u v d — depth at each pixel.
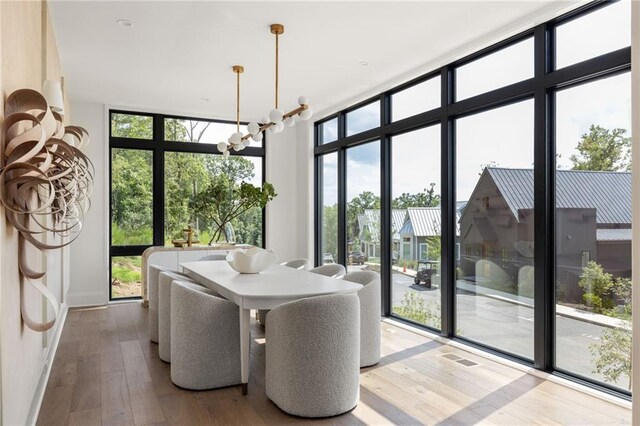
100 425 2.53
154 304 4.20
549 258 3.36
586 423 2.56
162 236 6.45
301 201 7.07
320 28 3.66
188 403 2.83
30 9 2.39
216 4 3.27
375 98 5.50
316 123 6.88
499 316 3.83
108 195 6.09
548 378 3.22
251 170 7.11
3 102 1.78
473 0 3.20
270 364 2.81
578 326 3.18
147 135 6.42
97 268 6.00
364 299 3.52
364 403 2.84
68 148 2.21
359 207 5.88
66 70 4.69
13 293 1.92
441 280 4.39
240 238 7.00
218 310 3.07
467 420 2.60
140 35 3.79
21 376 2.14
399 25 3.61
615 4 2.98
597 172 3.09
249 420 2.60
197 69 4.67
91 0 3.18
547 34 3.39
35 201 2.41
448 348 4.03
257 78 4.97
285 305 2.67
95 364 3.58
